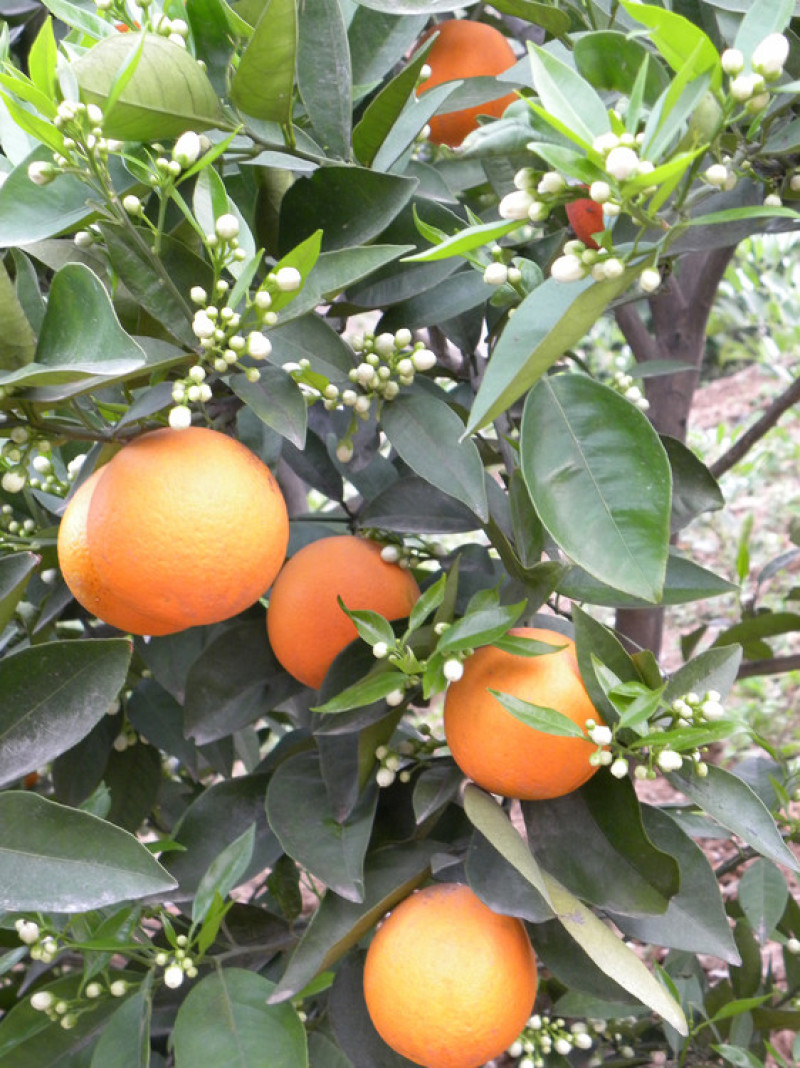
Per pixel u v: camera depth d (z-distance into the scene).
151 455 0.35
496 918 0.41
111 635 0.64
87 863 0.36
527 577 0.42
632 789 0.40
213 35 0.44
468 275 0.50
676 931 0.42
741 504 1.96
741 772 0.69
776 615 0.71
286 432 0.39
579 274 0.31
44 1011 0.49
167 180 0.36
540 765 0.38
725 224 0.46
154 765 0.69
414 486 0.50
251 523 0.36
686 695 0.41
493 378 0.34
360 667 0.46
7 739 0.40
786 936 0.76
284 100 0.42
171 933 0.46
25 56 0.71
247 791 0.54
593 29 0.47
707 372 2.71
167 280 0.37
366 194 0.44
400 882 0.45
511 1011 0.40
